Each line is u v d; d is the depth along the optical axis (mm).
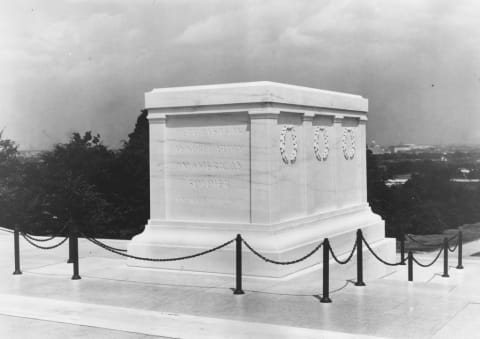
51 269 14953
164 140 14852
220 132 14273
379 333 9234
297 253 13930
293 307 10906
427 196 34188
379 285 13133
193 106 14320
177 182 14797
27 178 38031
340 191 17672
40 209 36406
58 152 39344
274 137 13789
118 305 11266
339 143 17562
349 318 10133
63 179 37062
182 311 10734
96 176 38562
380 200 33188
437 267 17891
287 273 13516
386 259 18656
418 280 15492
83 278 13773
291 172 14797
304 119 15344
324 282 11336
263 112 13570
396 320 9984
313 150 15984
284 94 14141
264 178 13641
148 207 37750
